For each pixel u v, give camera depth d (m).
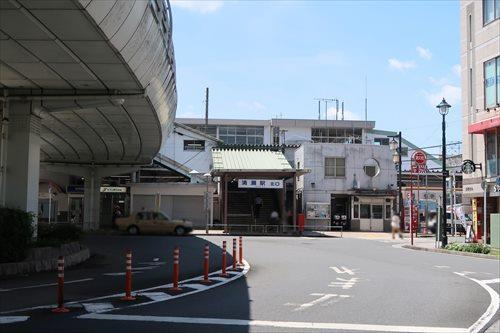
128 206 47.72
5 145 19.94
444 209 28.16
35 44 14.16
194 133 52.47
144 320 8.90
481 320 9.37
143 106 22.64
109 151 38.75
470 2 33.06
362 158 49.12
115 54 14.93
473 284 14.23
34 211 20.38
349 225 49.00
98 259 20.28
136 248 25.53
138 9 13.51
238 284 13.56
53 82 18.48
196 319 9.03
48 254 17.23
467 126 33.06
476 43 32.41
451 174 51.47
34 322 8.68
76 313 9.47
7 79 18.09
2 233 15.54
